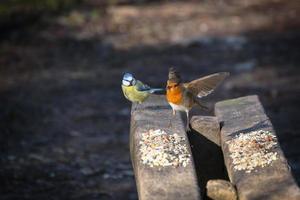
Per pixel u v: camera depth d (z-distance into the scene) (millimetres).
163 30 22203
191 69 18156
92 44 20641
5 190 11211
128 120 14633
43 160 12516
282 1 25922
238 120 7508
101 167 12211
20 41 20672
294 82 16484
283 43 20141
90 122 14500
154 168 6250
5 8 23234
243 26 22500
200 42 20625
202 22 23062
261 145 6668
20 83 17109
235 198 5902
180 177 6062
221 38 21094
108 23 22938
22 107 15344
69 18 23094
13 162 12398
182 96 7078
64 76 17719
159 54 19656
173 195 5766
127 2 25734
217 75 6926
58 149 13039
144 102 8039
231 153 6660
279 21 22922
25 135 13734
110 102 15758
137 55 19594
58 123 14414
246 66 18125
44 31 21734
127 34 21828
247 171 6164
